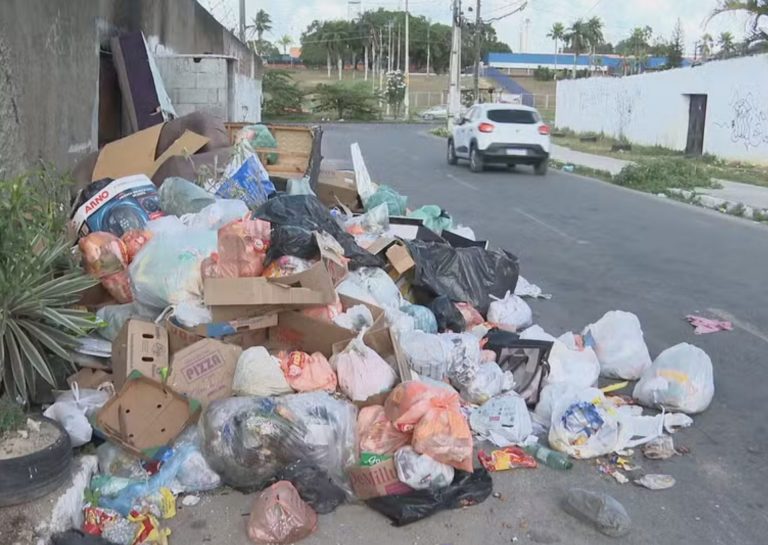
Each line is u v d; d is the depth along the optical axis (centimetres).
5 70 735
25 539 327
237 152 750
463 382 494
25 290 406
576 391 482
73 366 439
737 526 386
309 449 387
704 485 426
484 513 388
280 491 364
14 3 755
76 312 434
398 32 11494
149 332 442
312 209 584
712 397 536
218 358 436
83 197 608
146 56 1208
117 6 1257
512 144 1981
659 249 1062
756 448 471
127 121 1219
